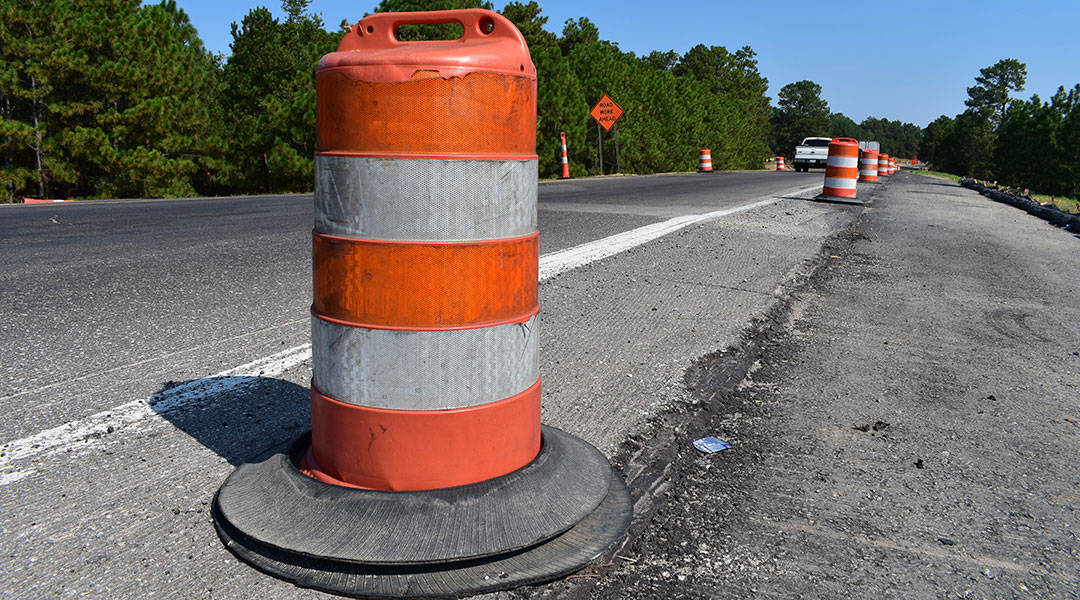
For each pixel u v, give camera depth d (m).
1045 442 3.17
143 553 2.11
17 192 22.67
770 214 10.74
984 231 10.66
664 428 3.14
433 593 1.97
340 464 2.30
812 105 131.38
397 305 2.13
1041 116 69.12
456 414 2.21
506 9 42.62
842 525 2.41
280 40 31.55
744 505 2.52
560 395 3.47
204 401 3.25
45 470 2.58
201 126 24.97
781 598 2.02
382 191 2.08
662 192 15.91
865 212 12.19
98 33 21.56
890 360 4.27
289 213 10.64
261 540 2.10
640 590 2.04
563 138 25.22
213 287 5.46
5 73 20.59
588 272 6.19
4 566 2.02
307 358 3.86
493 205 2.16
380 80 2.04
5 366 3.64
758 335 4.63
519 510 2.23
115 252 6.93
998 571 2.18
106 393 3.32
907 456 2.97
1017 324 5.28
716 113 47.75
